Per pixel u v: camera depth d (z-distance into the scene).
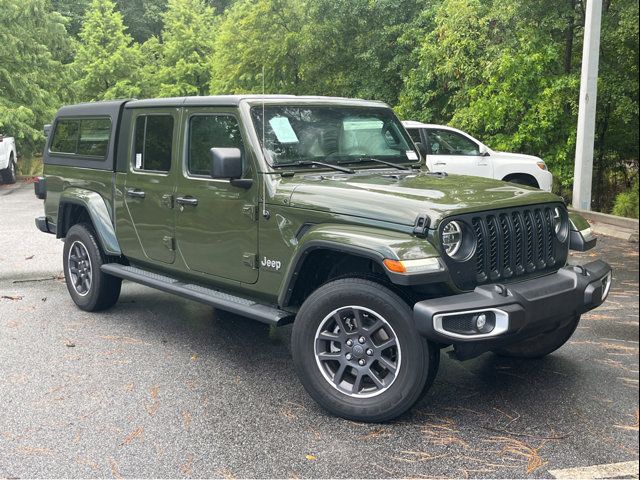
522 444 3.65
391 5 18.62
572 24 13.86
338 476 3.34
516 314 3.63
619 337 5.46
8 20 22.55
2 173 19.53
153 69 34.91
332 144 4.92
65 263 6.54
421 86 16.94
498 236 3.93
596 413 4.02
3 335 5.64
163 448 3.63
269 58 21.41
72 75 25.39
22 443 3.68
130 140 5.70
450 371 4.79
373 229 3.88
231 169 4.29
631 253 8.95
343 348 3.98
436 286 3.79
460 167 11.61
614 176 15.27
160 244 5.40
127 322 6.05
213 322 6.07
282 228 4.35
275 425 3.92
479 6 14.77
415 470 3.39
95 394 4.37
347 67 20.44
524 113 14.16
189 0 35.91
